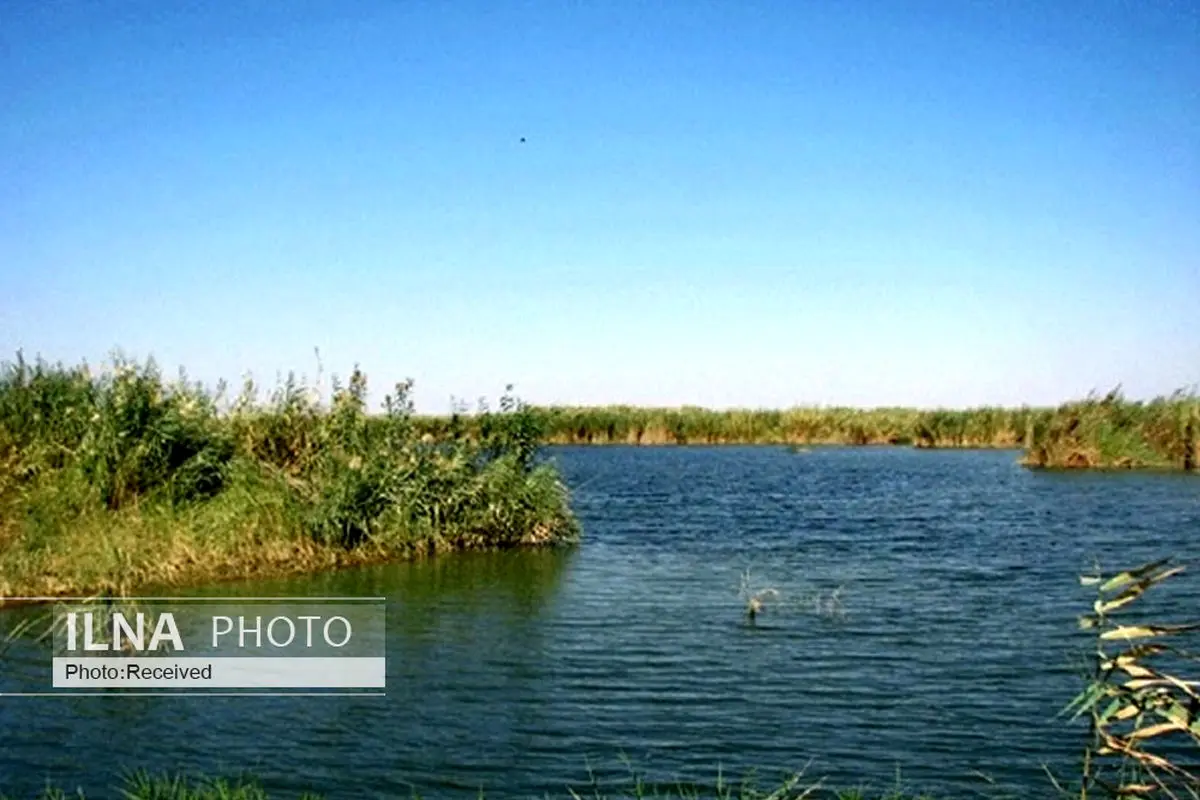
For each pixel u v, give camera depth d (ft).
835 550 82.84
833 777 34.24
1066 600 62.08
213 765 34.88
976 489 136.36
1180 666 46.11
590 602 60.85
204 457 70.95
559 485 85.76
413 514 77.15
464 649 49.75
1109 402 170.19
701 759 35.73
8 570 57.62
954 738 37.88
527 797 32.40
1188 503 116.06
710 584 66.85
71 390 72.38
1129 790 27.53
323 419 77.77
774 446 268.82
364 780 33.68
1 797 32.04
